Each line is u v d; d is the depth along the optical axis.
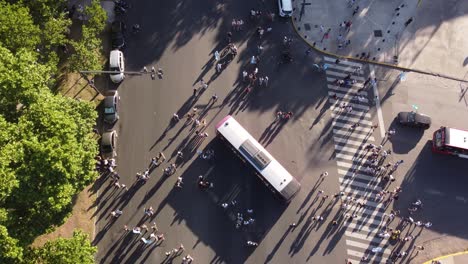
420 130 60.81
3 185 35.91
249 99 61.72
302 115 61.09
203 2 68.69
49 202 39.19
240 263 52.56
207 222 54.41
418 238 54.75
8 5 49.59
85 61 54.62
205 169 57.12
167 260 52.34
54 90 59.66
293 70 64.19
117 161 57.06
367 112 61.75
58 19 56.06
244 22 67.31
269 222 54.66
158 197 55.44
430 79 64.50
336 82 63.31
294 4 69.06
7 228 39.16
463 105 62.97
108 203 54.81
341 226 54.94
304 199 56.03
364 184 57.25
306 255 53.34
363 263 53.31
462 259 54.00
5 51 42.25
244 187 56.31
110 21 66.19
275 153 58.50
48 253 40.88
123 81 61.88
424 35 67.75
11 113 41.81
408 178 57.94
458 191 57.56
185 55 64.31
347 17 68.62
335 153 58.91
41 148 38.62
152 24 66.56
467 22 69.12
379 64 65.19
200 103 61.12
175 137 58.84
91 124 47.69
